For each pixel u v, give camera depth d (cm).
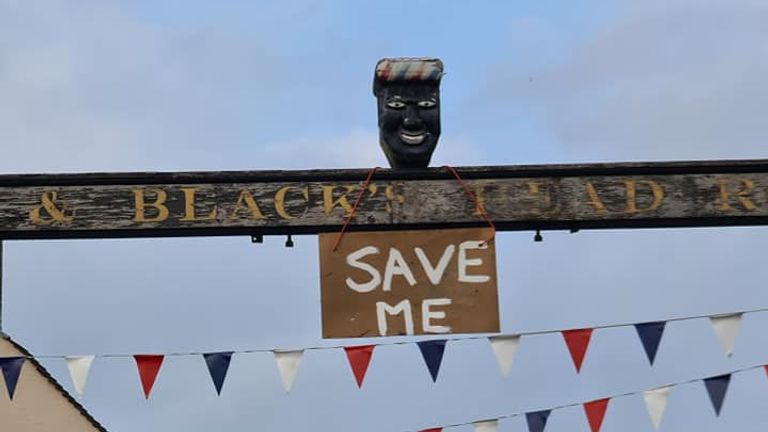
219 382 819
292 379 820
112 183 764
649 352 820
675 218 773
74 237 769
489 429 924
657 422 856
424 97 791
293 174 768
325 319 760
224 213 763
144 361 823
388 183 772
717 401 852
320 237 768
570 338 820
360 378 820
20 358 816
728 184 777
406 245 770
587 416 891
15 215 758
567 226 780
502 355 813
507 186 773
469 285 767
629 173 777
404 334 761
